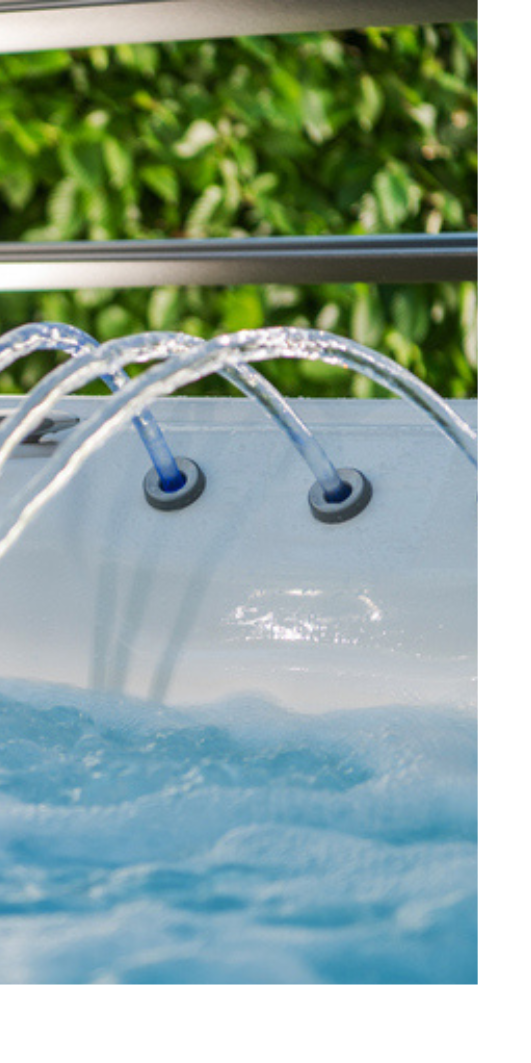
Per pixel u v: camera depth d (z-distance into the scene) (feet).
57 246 6.00
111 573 5.56
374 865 3.86
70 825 4.20
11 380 11.34
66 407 6.41
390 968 3.25
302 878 3.81
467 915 3.49
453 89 10.59
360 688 5.06
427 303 10.73
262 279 5.81
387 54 10.43
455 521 5.26
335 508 5.39
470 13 5.13
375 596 5.18
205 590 5.41
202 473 5.71
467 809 4.18
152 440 5.56
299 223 10.70
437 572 5.14
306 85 10.39
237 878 3.83
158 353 4.56
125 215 10.83
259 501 5.57
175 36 5.49
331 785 4.43
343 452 5.62
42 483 4.17
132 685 5.39
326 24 5.30
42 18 5.52
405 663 5.07
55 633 5.57
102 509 5.74
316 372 10.94
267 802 4.32
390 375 4.45
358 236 5.70
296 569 5.32
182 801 4.35
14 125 10.54
